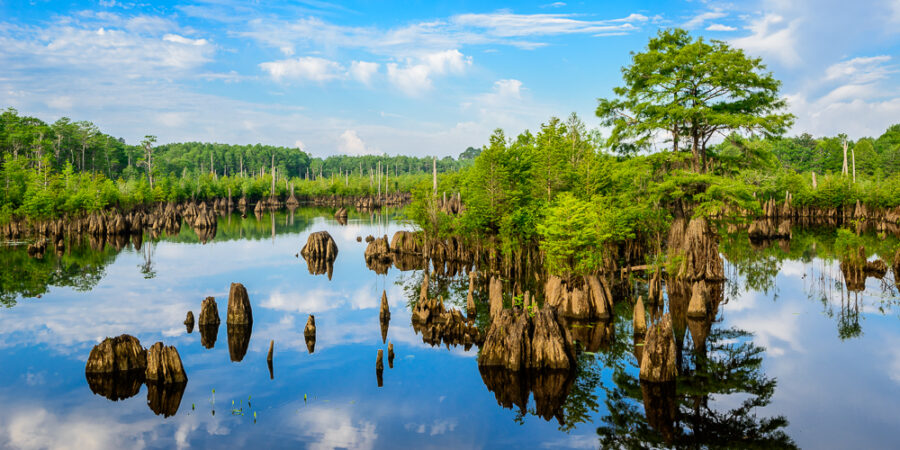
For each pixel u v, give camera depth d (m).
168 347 19.47
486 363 20.80
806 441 14.41
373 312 30.05
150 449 14.36
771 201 85.94
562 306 28.44
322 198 189.00
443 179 84.31
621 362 21.22
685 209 45.44
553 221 32.12
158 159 175.38
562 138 49.62
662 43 45.09
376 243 53.12
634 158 45.25
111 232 73.81
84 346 23.67
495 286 27.59
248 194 161.62
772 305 29.77
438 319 27.73
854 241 46.41
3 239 66.94
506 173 43.25
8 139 106.81
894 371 19.45
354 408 17.11
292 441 14.81
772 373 19.52
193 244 63.88
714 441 14.55
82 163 134.50
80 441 14.85
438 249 50.88
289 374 20.16
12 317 28.69
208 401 17.70
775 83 41.72
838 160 116.12
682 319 27.12
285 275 42.56
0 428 15.75
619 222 36.12
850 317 26.94
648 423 15.82
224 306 31.30
